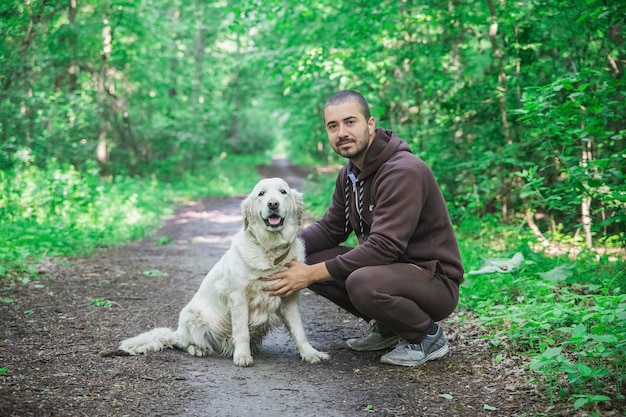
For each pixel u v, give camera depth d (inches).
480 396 120.5
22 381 126.6
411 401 119.5
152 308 211.2
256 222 144.8
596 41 315.3
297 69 386.6
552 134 239.0
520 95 331.0
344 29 385.7
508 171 333.1
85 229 372.2
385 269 139.3
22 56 454.6
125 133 856.9
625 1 177.9
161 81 868.0
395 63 401.1
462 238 314.8
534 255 230.1
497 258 241.1
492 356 144.0
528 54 329.1
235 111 1341.0
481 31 363.3
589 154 283.3
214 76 1066.1
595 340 123.9
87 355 150.1
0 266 241.9
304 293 241.8
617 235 225.0
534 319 157.4
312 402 119.7
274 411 114.7
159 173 871.1
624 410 104.6
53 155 622.5
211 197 786.2
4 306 199.2
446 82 360.2
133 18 717.9
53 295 222.1
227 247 378.3
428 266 142.6
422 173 141.6
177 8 995.3
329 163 1272.1
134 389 125.4
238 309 147.0
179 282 262.5
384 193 141.1
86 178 454.6
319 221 172.1
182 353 157.2
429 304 142.3
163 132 894.4
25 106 552.1
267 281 146.3
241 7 409.7
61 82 706.8
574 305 169.5
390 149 146.2
